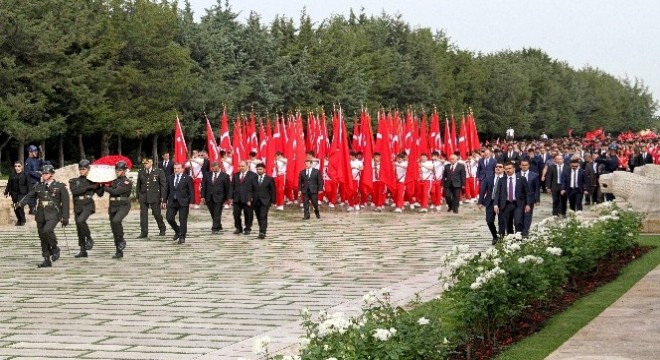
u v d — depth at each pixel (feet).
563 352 35.91
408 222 101.91
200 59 197.06
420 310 38.37
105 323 47.80
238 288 58.29
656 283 52.90
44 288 59.62
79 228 75.36
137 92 180.24
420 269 64.75
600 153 140.36
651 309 44.55
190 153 198.80
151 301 54.13
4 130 156.76
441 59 282.56
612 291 51.08
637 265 60.95
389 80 246.68
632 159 156.35
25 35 158.81
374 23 272.72
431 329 33.01
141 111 178.40
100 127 171.63
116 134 186.60
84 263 71.67
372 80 234.79
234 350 40.78
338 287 57.93
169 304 53.01
